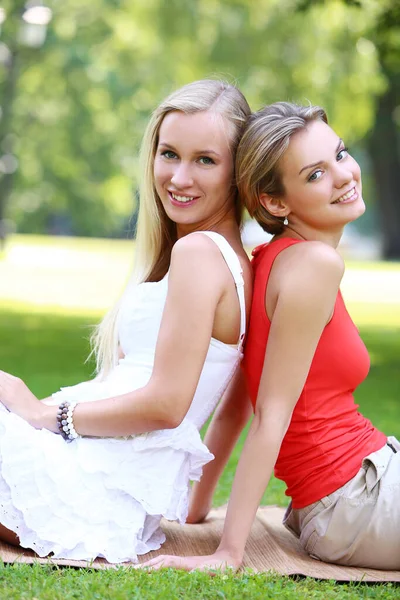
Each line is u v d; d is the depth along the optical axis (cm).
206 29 2775
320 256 398
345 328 412
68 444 409
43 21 3086
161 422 399
